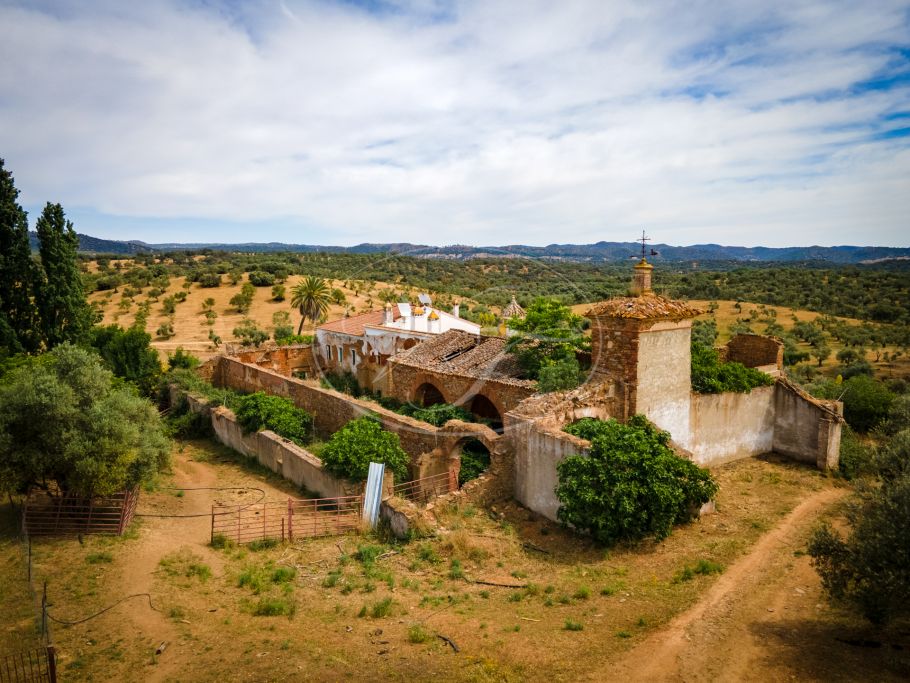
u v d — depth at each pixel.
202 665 10.30
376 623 11.74
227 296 91.50
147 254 145.75
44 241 32.69
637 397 18.56
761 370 23.19
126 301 87.19
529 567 14.12
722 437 21.50
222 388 40.84
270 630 11.56
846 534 14.95
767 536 15.01
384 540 16.62
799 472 20.81
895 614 10.41
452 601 12.59
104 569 14.70
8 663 10.46
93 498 17.89
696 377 21.19
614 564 13.85
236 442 27.67
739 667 9.30
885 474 13.62
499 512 17.44
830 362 58.28
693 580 12.70
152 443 19.00
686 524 15.92
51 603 12.85
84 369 18.88
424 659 10.17
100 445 17.16
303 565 15.20
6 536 16.70
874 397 27.55
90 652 10.89
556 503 16.45
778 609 11.23
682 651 9.88
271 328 75.94
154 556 15.73
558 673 9.46
